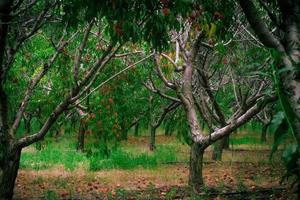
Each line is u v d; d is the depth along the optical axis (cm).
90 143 1250
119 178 1384
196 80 1542
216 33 626
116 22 500
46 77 1455
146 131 4191
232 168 1600
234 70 1304
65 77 1058
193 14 515
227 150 2298
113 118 1221
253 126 3809
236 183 1244
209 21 543
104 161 1664
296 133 299
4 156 816
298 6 422
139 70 1421
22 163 1719
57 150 2169
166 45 515
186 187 1189
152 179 1367
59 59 1030
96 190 1163
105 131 1209
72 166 1642
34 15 809
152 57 1356
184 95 1212
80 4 517
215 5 592
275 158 1881
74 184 1263
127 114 1482
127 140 3067
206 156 2058
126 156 1831
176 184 1267
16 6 642
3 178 815
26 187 1229
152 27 489
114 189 1173
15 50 770
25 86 1239
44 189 1191
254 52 1099
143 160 1769
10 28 761
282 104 293
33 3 687
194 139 1170
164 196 1062
